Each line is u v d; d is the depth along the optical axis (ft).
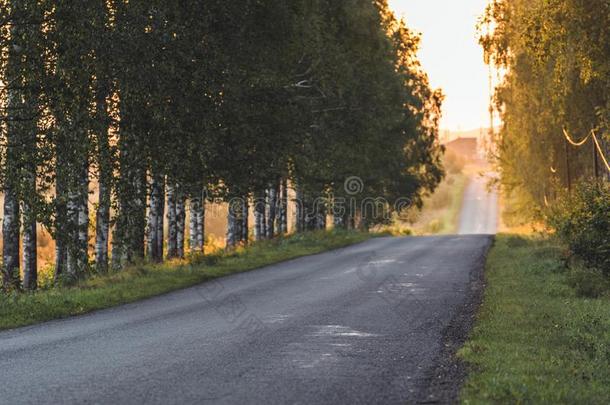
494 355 46.47
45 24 87.66
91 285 99.96
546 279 99.66
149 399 35.47
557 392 36.11
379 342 52.95
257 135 132.77
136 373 41.91
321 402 34.88
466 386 37.83
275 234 241.14
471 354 46.96
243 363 44.86
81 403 34.81
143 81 93.71
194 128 106.01
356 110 191.72
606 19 101.04
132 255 128.67
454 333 57.31
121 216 101.71
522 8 139.95
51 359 47.14
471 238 239.50
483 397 35.24
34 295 85.30
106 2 91.81
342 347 50.78
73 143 87.04
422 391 37.27
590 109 135.44
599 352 48.24
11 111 87.51
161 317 69.21
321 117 184.55
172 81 99.91
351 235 259.60
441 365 44.27
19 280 98.58
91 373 42.11
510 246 173.68
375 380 39.93
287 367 43.55
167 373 41.83
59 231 88.63
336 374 41.55
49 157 86.22
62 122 86.94
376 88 204.74
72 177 88.07
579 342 52.65
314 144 182.50
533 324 60.95
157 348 50.72
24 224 87.81
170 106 101.19
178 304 80.64
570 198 121.70
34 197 85.92
